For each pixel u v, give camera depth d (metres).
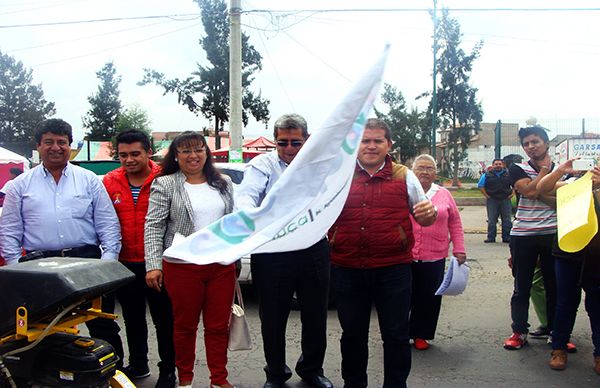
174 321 3.58
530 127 4.54
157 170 3.87
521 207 4.71
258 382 4.12
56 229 3.59
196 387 4.03
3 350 2.55
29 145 54.06
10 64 55.00
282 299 3.75
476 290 6.99
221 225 3.13
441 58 28.12
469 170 30.09
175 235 3.61
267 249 3.11
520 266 4.71
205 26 25.08
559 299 4.28
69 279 2.41
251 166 3.78
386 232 3.37
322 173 3.07
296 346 4.93
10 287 2.45
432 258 4.70
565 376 4.16
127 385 2.79
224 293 3.57
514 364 4.43
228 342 3.70
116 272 2.66
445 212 4.69
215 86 25.38
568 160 4.09
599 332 4.18
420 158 4.86
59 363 2.54
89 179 3.75
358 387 3.66
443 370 4.30
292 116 3.72
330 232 3.56
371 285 3.46
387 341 3.43
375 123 3.43
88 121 45.78
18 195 3.58
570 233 3.54
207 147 3.76
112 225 3.79
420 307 4.79
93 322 3.90
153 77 25.25
